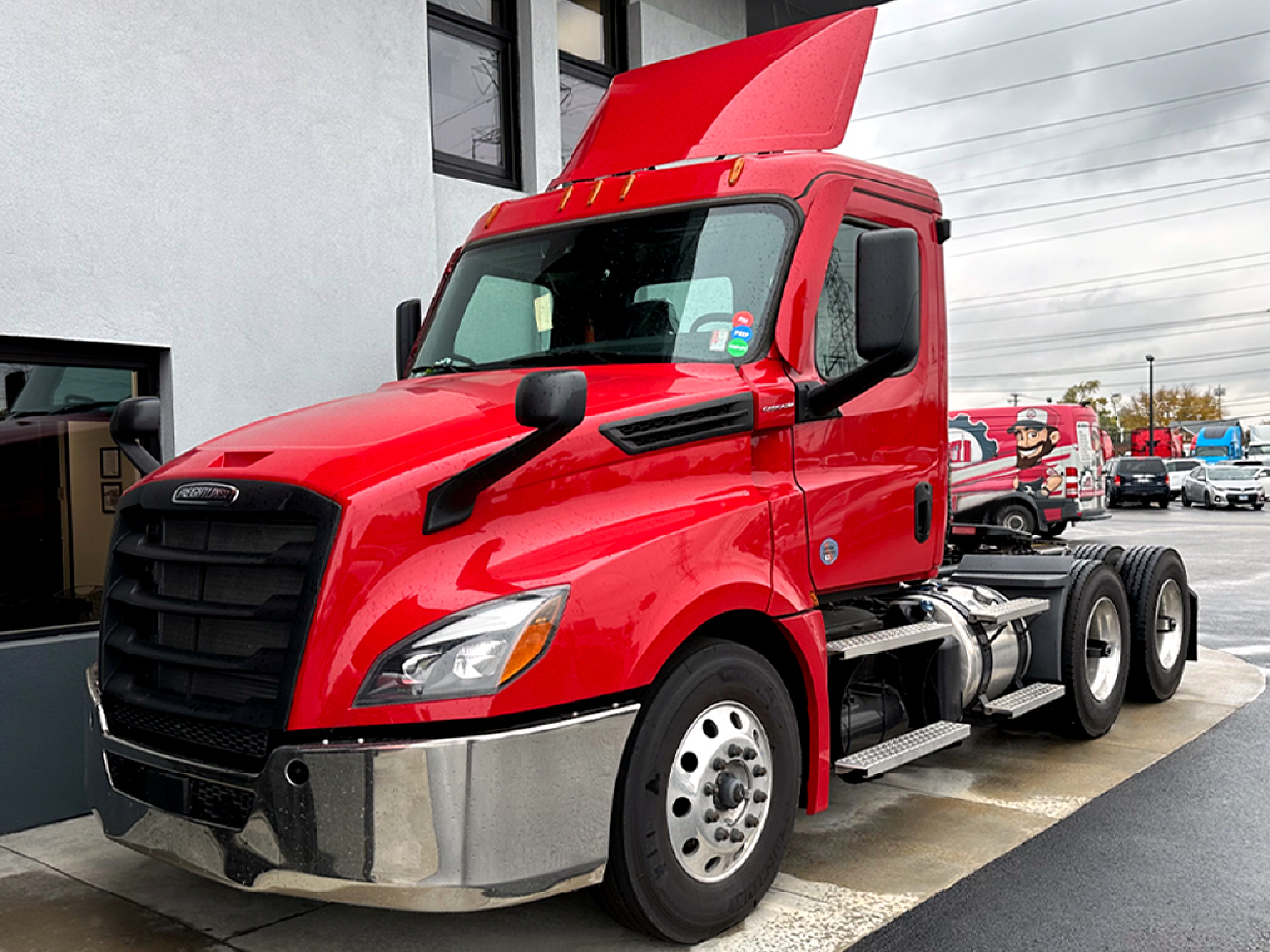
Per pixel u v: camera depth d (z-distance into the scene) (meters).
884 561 4.60
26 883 4.43
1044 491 21.19
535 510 3.46
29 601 5.27
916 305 3.88
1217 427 57.59
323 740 3.10
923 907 4.00
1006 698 5.71
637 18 8.99
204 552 3.44
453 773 3.03
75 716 5.24
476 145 7.80
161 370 5.69
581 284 4.59
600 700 3.36
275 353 6.04
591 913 4.04
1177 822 4.91
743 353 4.16
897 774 5.74
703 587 3.61
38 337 5.10
